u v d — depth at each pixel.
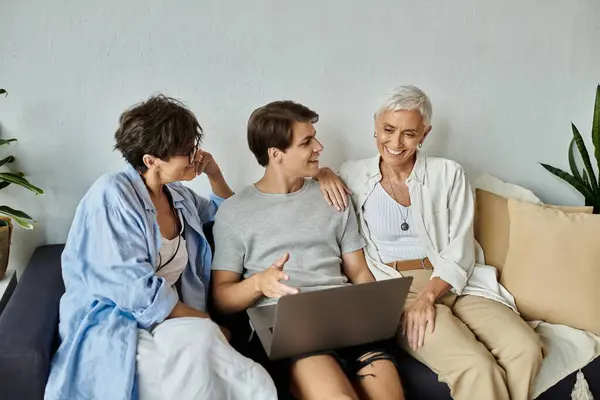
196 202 1.77
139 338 1.34
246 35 1.86
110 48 1.76
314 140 1.63
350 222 1.77
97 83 1.78
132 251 1.40
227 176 1.98
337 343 1.47
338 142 2.05
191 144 1.47
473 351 1.49
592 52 2.20
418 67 2.05
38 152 1.80
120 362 1.30
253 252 1.66
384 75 2.03
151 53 1.80
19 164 1.79
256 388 1.33
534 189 2.31
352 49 1.97
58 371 1.32
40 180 1.82
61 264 1.61
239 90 1.90
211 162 1.76
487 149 2.21
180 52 1.82
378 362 1.49
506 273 1.86
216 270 1.65
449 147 2.17
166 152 1.43
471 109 2.15
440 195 1.84
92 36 1.74
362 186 1.85
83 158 1.84
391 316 1.47
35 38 1.70
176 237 1.58
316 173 1.66
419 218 1.81
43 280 1.61
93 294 1.40
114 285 1.37
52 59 1.73
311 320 1.35
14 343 1.30
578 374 1.64
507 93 2.17
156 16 1.77
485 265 1.89
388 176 1.85
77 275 1.44
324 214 1.71
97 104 1.80
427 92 2.09
